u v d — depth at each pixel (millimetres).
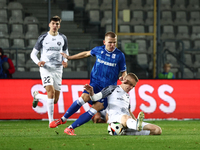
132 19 39875
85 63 38125
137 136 17234
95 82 19859
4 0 40188
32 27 40500
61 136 17547
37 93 26188
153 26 40125
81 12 40406
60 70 24766
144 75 39594
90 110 17984
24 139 16156
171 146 14078
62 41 24375
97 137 16859
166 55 39969
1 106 31578
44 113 32000
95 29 40375
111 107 17875
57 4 40219
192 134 19391
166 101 33031
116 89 17844
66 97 32094
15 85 31984
